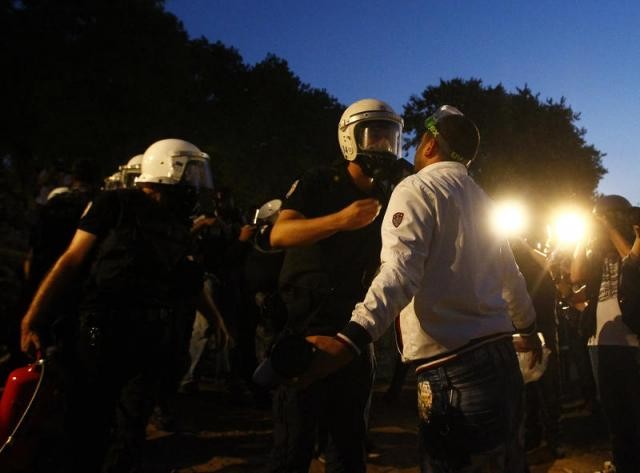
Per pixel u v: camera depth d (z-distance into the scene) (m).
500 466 2.36
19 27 23.14
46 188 10.07
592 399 6.92
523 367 2.94
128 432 3.33
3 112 23.31
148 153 3.59
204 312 4.16
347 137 3.19
